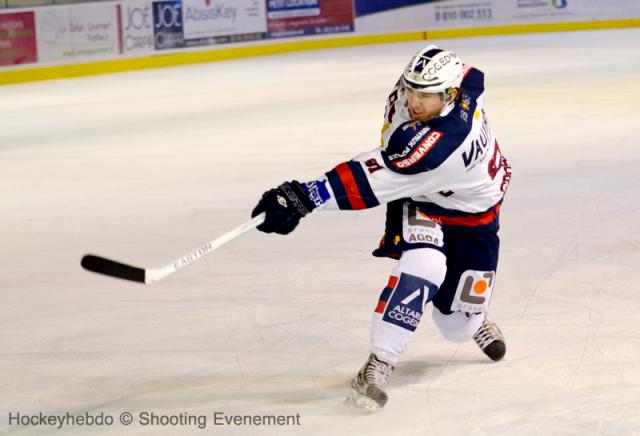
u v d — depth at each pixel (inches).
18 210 612.1
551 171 641.0
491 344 322.7
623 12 1836.9
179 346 353.7
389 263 450.3
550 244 469.7
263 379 319.6
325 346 348.8
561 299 389.7
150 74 1477.6
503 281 415.8
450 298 298.4
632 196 560.1
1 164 789.9
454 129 268.7
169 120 992.2
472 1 1836.9
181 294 416.2
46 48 1441.9
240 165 727.7
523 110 928.3
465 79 283.0
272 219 279.3
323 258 462.6
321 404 296.5
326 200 274.8
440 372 319.6
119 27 1515.7
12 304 411.8
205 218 561.9
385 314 281.9
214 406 297.9
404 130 265.6
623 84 1075.3
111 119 1023.6
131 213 586.2
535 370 318.0
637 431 269.1
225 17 1644.9
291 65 1515.7
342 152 761.6
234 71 1466.5
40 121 1035.3
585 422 276.4
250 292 414.9
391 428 277.3
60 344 359.9
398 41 1839.3
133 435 278.5
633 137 757.3
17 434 281.6
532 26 1843.0
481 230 291.9
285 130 886.4
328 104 1051.3
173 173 710.5
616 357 326.3
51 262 480.4
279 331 365.4
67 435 280.1
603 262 438.0
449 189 278.8
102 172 732.0
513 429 273.9
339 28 1790.1
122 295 418.6
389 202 297.7
